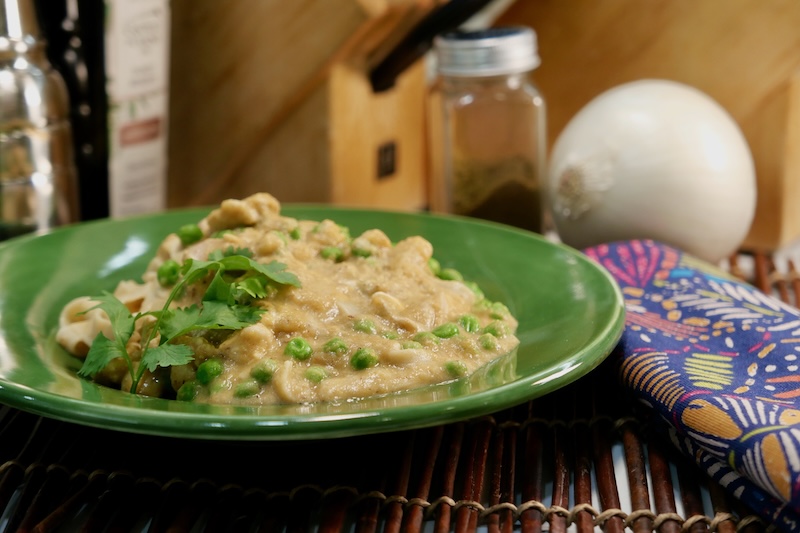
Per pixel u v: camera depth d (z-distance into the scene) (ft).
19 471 1.76
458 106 2.40
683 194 2.31
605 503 1.71
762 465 1.65
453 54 2.36
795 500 1.62
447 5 2.38
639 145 2.32
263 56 2.49
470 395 1.65
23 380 1.72
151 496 1.72
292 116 2.52
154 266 2.04
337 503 1.70
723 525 1.68
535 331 1.88
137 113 2.46
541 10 2.67
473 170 2.41
